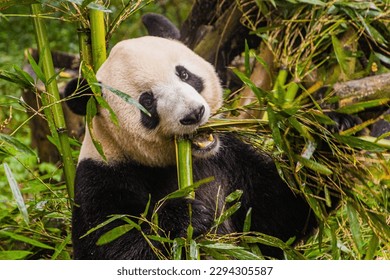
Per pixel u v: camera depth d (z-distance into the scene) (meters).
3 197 14.01
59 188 10.66
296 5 11.38
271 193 9.44
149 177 9.45
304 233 9.52
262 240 8.52
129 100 8.09
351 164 8.58
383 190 8.62
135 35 21.27
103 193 9.05
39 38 9.55
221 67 13.13
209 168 9.66
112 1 19.30
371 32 10.69
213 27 13.09
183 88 8.65
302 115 8.61
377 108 9.83
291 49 12.00
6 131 17.25
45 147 15.91
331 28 11.08
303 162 8.41
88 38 9.45
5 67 9.39
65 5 9.40
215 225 8.38
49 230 10.59
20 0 8.78
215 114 9.05
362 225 9.57
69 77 15.62
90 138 9.28
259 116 11.28
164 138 8.91
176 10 22.91
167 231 8.40
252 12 12.55
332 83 10.19
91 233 8.85
